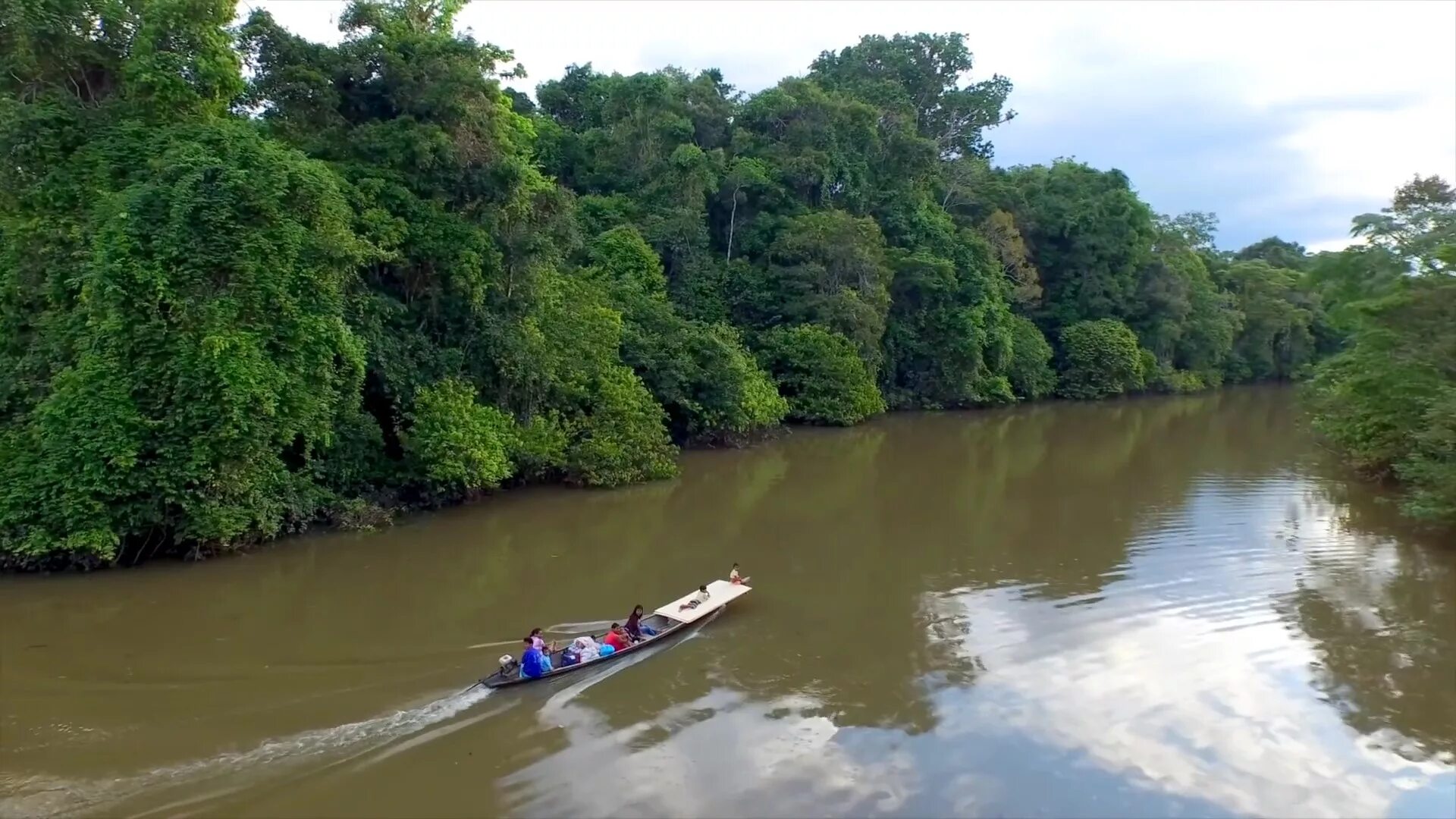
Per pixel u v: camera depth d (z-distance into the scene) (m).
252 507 17.95
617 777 10.10
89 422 15.80
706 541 20.42
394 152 22.31
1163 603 16.06
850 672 13.03
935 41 71.44
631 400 27.27
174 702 11.55
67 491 15.72
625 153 49.03
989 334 50.34
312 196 17.83
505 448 23.36
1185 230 74.25
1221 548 19.66
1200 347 64.06
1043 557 19.06
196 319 16.48
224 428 16.41
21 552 16.03
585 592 16.55
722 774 10.22
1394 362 21.55
